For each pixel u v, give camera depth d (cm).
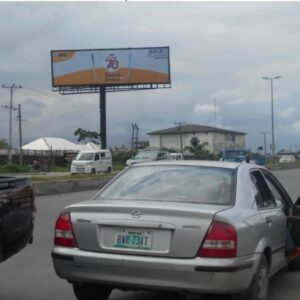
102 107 4497
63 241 386
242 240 364
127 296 474
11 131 5750
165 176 428
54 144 6000
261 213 414
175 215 362
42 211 1145
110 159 3425
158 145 9562
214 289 350
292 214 522
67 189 1722
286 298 473
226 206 386
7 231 448
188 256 355
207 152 7994
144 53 4369
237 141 9869
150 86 4422
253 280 379
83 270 376
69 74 4406
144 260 358
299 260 565
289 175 3094
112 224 373
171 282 354
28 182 493
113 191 426
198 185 411
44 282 521
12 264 605
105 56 4391
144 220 366
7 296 472
